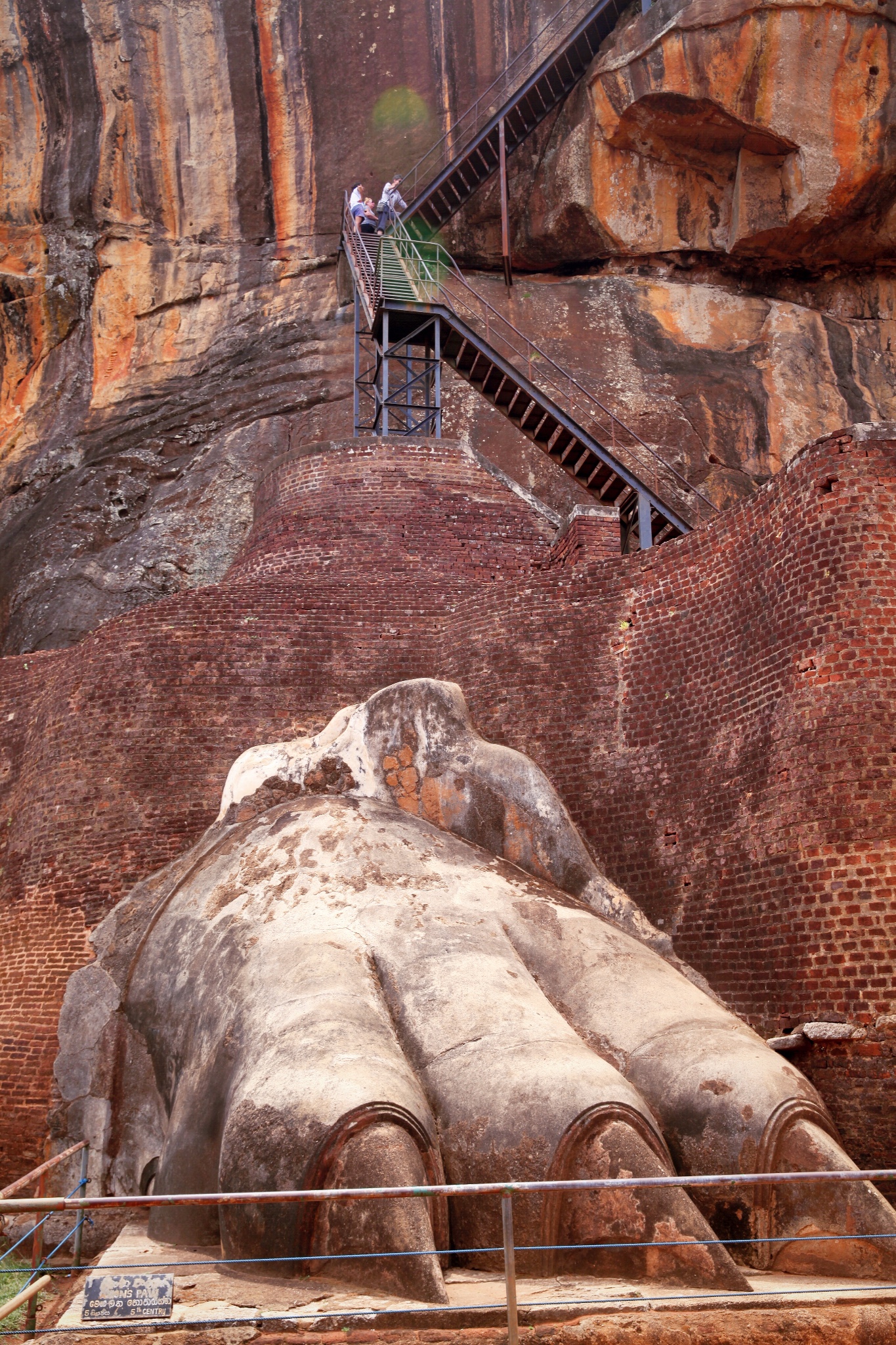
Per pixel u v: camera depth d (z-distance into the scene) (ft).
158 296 79.46
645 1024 23.79
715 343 75.31
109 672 40.42
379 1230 17.89
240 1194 14.69
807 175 70.90
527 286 77.77
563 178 77.36
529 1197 19.19
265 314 78.84
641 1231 18.45
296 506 55.67
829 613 29.81
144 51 80.59
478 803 30.73
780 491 32.71
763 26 67.97
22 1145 31.94
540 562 52.95
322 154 80.94
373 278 65.82
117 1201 14.67
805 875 28.22
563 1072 20.26
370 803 31.32
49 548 70.13
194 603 41.27
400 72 81.46
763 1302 16.70
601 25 76.02
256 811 32.63
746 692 32.37
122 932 32.58
